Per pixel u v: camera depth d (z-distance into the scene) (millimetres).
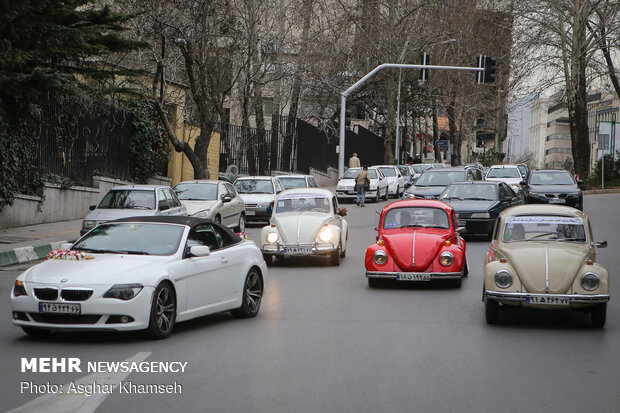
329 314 11797
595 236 23594
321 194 19359
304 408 6602
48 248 19469
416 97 64812
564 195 29891
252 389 7258
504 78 52344
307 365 8289
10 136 22469
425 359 8648
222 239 11398
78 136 27172
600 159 49969
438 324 10984
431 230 15305
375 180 41469
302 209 19016
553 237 11859
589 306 10688
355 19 51875
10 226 23281
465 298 13508
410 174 49844
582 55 47000
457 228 16047
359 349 9172
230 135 40125
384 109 64500
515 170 38531
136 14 18703
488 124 78250
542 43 45781
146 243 10445
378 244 14750
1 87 15422
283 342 9578
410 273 14320
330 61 44719
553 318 11664
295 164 46844
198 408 6605
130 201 20891
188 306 10234
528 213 12320
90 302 9148
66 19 16797
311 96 54125
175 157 35750
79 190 26906
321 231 18078
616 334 10359
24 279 9516
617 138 47500
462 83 62000
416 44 54000
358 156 60000
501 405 6758
